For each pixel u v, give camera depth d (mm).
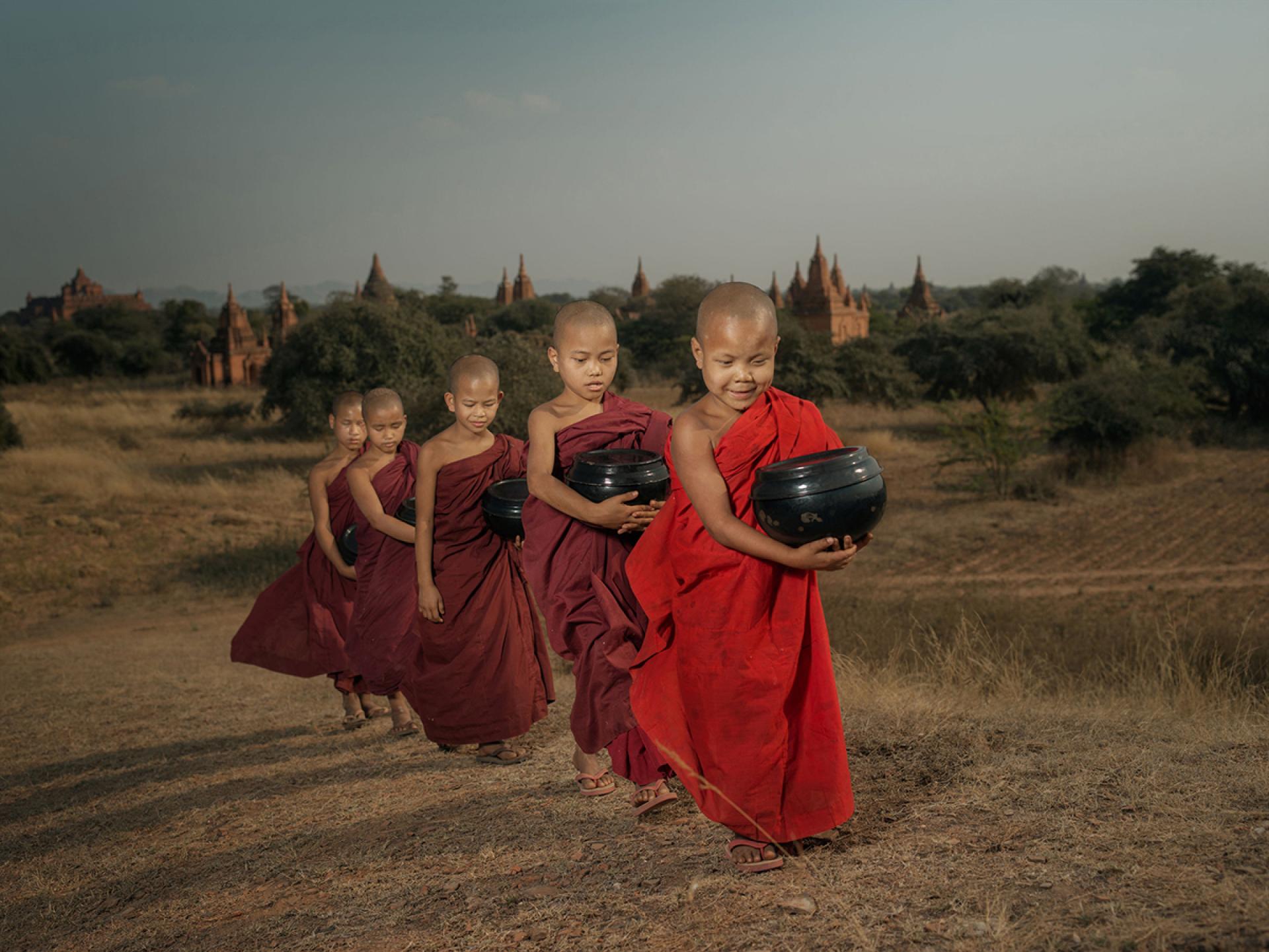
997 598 13266
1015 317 34594
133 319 95875
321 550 6086
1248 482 22891
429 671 4613
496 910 2781
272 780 4887
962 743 3807
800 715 2789
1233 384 31531
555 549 3590
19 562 17016
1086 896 2332
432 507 4531
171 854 3955
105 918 3383
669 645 2916
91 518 20625
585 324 3615
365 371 31172
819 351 34531
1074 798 3027
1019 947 2109
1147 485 23000
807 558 2607
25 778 5820
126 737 6695
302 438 32688
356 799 4277
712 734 2742
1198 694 5848
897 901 2449
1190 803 2896
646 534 2910
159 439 33656
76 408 43250
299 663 6082
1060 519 19641
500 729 4562
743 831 2764
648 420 3725
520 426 19594
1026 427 24281
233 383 64312
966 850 2715
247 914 3121
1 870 4129
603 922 2590
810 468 2549
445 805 3975
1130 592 14281
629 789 3762
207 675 9281
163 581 15836
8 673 9992
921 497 22344
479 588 4562
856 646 9164
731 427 2748
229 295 64875
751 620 2701
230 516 20406
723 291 2771
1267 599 13586
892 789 3334
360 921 2875
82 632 13141
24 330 105062
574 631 3549
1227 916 2123
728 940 2381
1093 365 34312
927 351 35562
